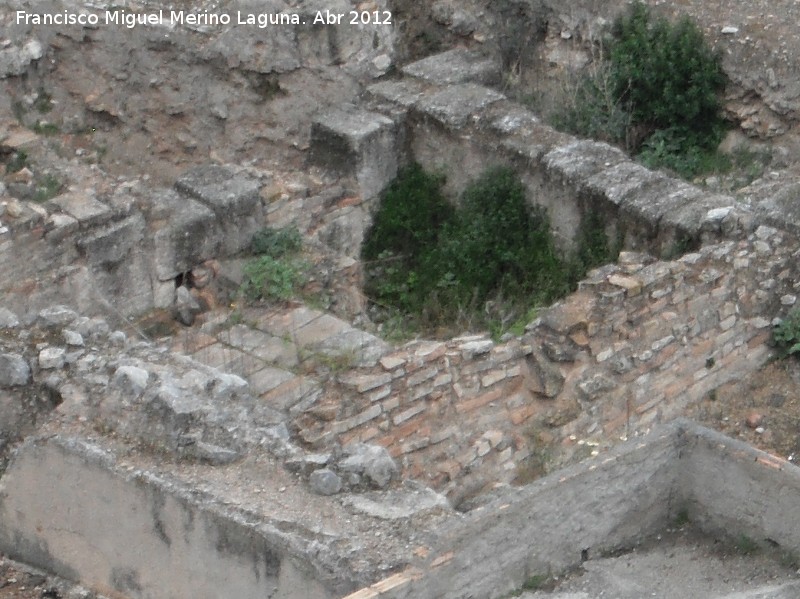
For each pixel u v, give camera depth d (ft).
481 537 39.01
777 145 69.56
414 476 52.39
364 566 38.58
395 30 73.10
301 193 65.77
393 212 67.46
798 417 56.54
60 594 43.93
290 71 67.72
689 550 41.81
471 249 64.95
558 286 63.41
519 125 66.18
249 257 63.93
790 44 69.67
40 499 44.01
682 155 70.18
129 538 42.50
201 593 41.50
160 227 61.72
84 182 63.10
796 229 59.11
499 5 74.02
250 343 59.82
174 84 69.36
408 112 67.67
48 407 46.24
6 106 69.56
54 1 69.36
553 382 54.08
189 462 42.47
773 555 41.39
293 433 50.03
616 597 39.99
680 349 56.70
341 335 60.08
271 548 39.50
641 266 56.65
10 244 58.44
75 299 60.13
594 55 72.08
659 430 42.16
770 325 58.59
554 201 64.44
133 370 44.65
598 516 41.29
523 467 54.19
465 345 53.16
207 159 70.28
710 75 69.62
